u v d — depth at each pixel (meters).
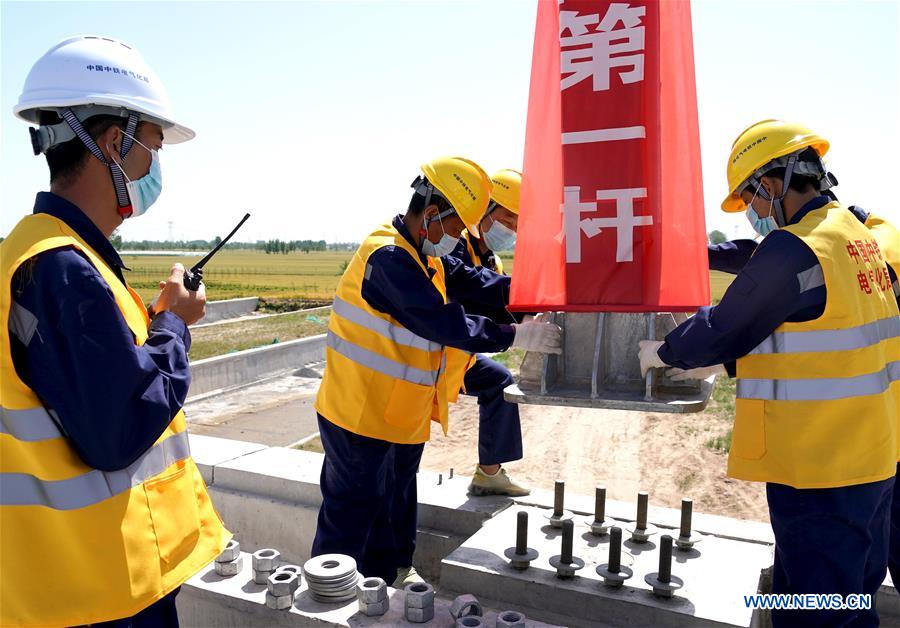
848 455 2.37
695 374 2.75
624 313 2.88
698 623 2.68
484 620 2.46
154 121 2.03
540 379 2.97
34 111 2.01
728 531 3.59
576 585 2.93
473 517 3.86
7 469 1.72
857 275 2.45
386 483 3.43
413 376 3.21
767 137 2.55
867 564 2.55
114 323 1.72
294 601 2.71
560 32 2.64
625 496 7.02
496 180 3.97
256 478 4.20
